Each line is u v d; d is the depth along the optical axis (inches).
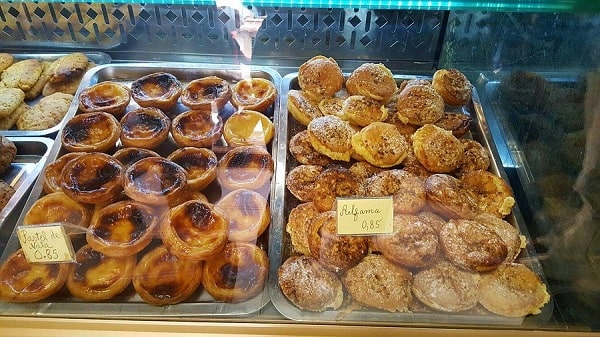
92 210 45.3
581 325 40.1
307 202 47.7
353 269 42.4
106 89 57.1
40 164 50.9
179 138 52.3
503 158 54.9
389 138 51.7
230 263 42.7
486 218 46.7
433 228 45.1
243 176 48.4
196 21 58.4
